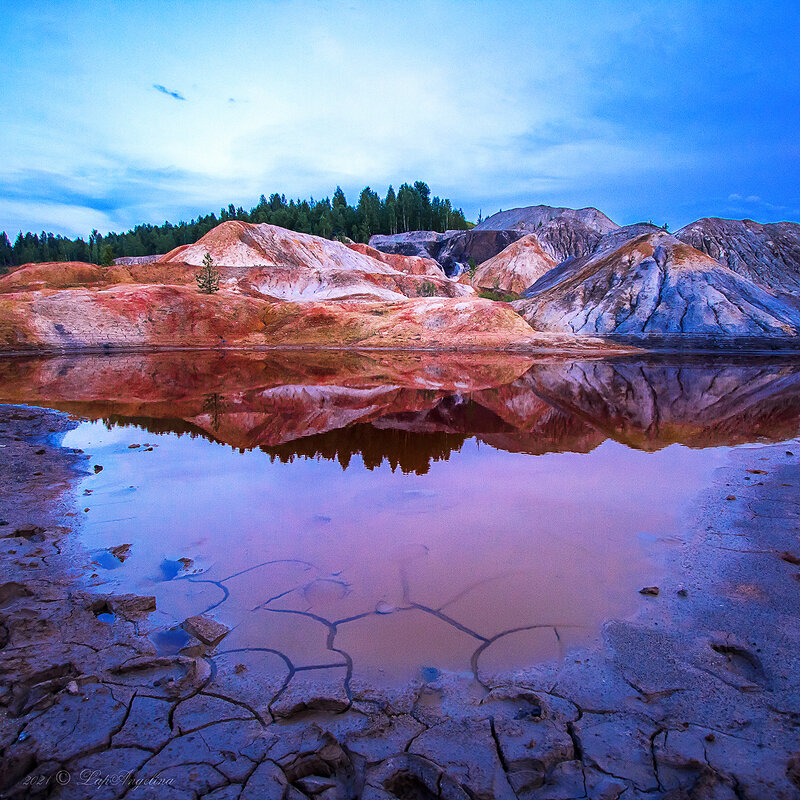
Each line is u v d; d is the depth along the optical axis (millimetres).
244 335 46844
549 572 5133
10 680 3547
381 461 9461
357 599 4668
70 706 3350
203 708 3355
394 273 78750
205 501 7277
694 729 3164
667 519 6465
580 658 3842
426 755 2980
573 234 131250
